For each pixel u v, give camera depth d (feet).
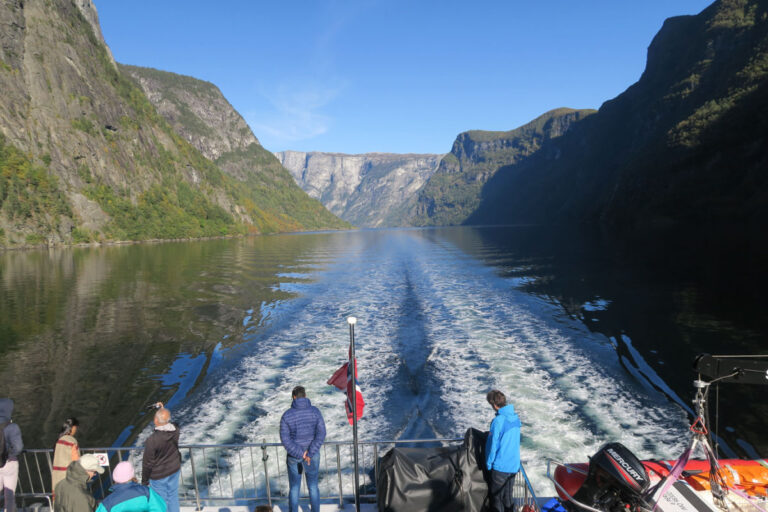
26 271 157.58
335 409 34.94
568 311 72.33
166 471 17.47
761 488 14.65
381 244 334.24
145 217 434.71
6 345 58.59
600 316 68.13
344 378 19.67
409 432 30.66
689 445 14.16
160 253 252.21
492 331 59.52
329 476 25.32
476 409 34.22
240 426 31.96
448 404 35.24
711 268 115.34
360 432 31.01
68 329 67.21
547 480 24.03
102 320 73.10
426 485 17.33
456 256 195.31
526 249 219.41
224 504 21.63
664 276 106.63
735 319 63.87
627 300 80.53
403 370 44.06
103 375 45.73
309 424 18.26
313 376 42.98
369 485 24.08
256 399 37.42
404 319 68.59
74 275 142.92
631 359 46.68
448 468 17.67
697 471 15.71
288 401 36.65
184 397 38.68
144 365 48.75
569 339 54.95
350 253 236.43
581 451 27.17
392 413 33.91
